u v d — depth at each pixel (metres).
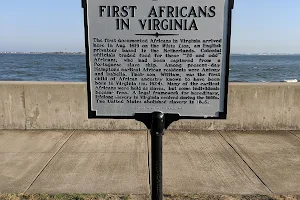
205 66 2.68
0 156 4.78
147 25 2.64
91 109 2.79
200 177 4.03
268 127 6.09
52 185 3.80
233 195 3.54
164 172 4.18
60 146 5.22
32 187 3.75
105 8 2.63
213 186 3.77
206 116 2.75
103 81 2.75
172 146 5.20
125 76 2.73
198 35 2.63
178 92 2.74
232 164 4.47
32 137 5.68
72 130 6.09
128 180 3.94
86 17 2.65
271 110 6.05
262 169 4.30
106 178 4.00
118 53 2.70
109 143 5.37
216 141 5.47
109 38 2.67
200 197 3.47
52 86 6.03
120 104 2.78
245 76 41.75
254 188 3.73
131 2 2.61
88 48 2.70
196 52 2.66
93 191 3.64
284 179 3.99
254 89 5.98
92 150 5.03
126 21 2.64
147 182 3.88
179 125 6.09
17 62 88.31
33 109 6.09
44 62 89.44
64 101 6.07
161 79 2.72
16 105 6.07
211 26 2.62
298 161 4.59
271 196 3.52
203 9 2.60
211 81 2.71
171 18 2.62
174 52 2.67
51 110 6.10
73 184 3.83
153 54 2.68
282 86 5.98
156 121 2.68
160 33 2.64
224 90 2.71
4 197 3.48
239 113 6.06
